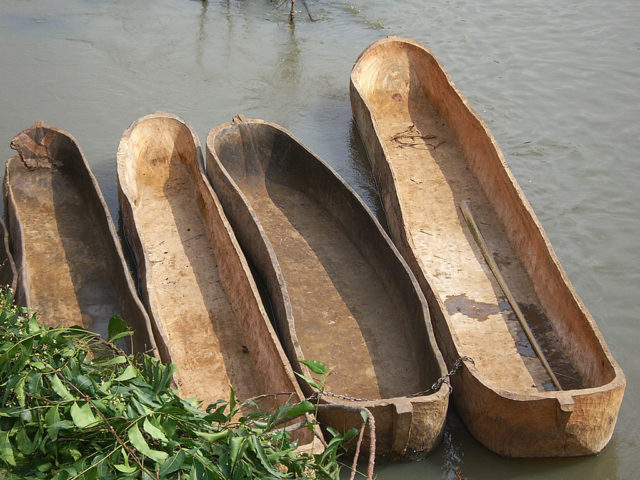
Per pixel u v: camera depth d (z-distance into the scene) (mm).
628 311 7191
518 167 9156
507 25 12352
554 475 5633
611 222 8336
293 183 8695
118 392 3654
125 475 3375
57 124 9727
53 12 12492
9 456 3350
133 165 8195
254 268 7426
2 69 10789
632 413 6105
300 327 6863
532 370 6387
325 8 12898
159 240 7824
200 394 6164
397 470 5602
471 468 5660
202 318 6895
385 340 6738
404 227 7258
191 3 12992
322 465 4008
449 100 9453
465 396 5840
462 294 7238
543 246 7031
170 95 10438
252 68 11133
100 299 7137
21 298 6262
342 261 7680
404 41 9977
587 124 9961
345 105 10430
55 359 3949
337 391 6238
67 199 8250
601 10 12781
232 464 3469
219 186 7859
